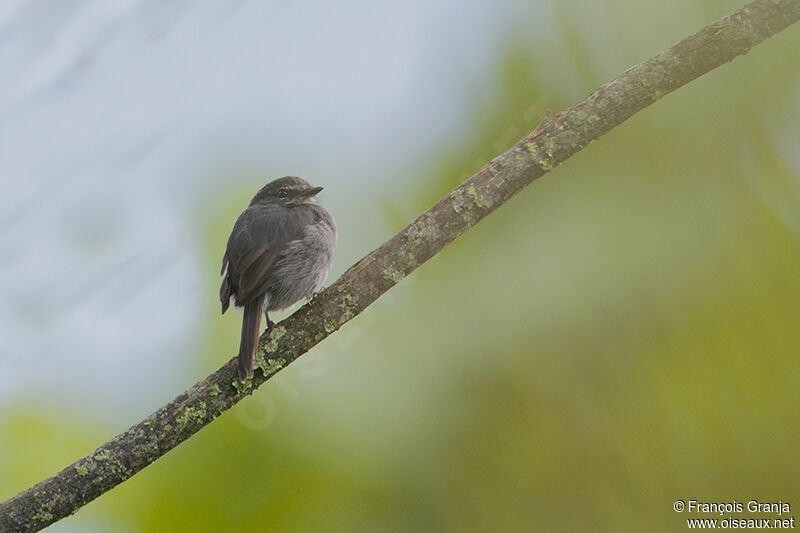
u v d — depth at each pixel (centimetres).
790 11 823
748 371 898
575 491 927
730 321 923
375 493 991
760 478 866
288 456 1001
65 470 760
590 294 963
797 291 925
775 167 994
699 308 939
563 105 1048
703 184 995
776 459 868
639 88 827
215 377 811
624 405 928
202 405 801
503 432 968
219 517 986
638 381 935
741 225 971
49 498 750
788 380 888
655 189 998
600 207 996
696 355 920
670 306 944
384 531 980
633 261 970
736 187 990
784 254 947
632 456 909
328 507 991
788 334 907
